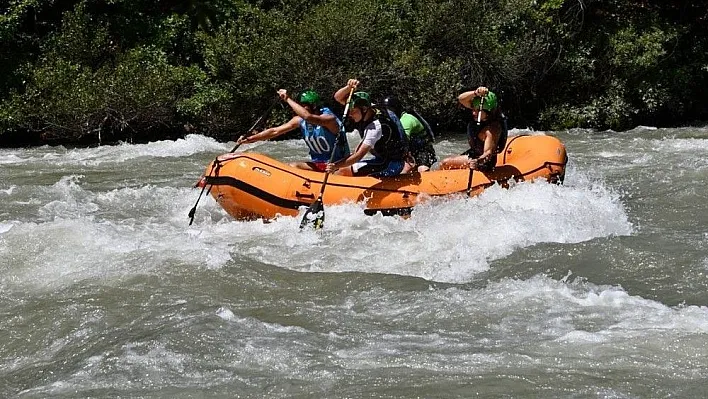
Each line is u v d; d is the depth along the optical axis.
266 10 21.42
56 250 8.10
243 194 9.68
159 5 21.89
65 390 5.35
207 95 19.62
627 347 5.70
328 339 6.05
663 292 7.02
